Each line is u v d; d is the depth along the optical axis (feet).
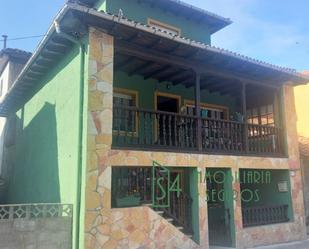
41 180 34.71
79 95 26.84
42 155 35.32
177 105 40.32
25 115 44.19
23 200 40.68
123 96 36.86
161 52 30.14
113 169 30.07
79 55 27.81
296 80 39.91
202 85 40.16
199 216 30.07
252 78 37.11
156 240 27.04
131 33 27.02
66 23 25.64
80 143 25.98
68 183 27.61
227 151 33.63
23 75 36.78
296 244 35.42
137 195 28.94
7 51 52.08
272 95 41.96
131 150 27.43
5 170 53.21
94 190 24.88
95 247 24.20
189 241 28.84
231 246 32.35
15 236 24.03
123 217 25.79
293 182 38.73
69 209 26.12
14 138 49.49
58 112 31.81
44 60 32.76
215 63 32.96
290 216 37.86
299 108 60.18
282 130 39.50
